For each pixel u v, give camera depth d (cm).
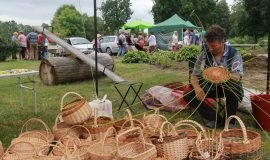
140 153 331
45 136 403
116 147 332
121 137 368
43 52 1998
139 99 674
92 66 896
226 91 487
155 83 945
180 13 3978
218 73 438
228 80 449
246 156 363
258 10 3122
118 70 1299
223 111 508
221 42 476
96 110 445
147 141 360
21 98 703
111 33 5012
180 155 348
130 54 1578
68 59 995
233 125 504
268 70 562
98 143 355
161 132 353
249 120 542
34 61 1881
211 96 497
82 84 973
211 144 358
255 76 1004
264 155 388
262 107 493
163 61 1342
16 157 351
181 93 617
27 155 353
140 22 2669
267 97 500
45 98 791
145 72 1217
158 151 347
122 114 607
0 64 1719
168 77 1048
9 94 841
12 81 1078
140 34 2075
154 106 620
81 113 412
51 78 967
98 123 430
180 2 3981
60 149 350
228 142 353
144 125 406
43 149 362
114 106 673
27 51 2050
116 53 2445
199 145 348
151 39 2000
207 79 441
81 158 338
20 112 649
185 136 355
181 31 2388
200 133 361
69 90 880
